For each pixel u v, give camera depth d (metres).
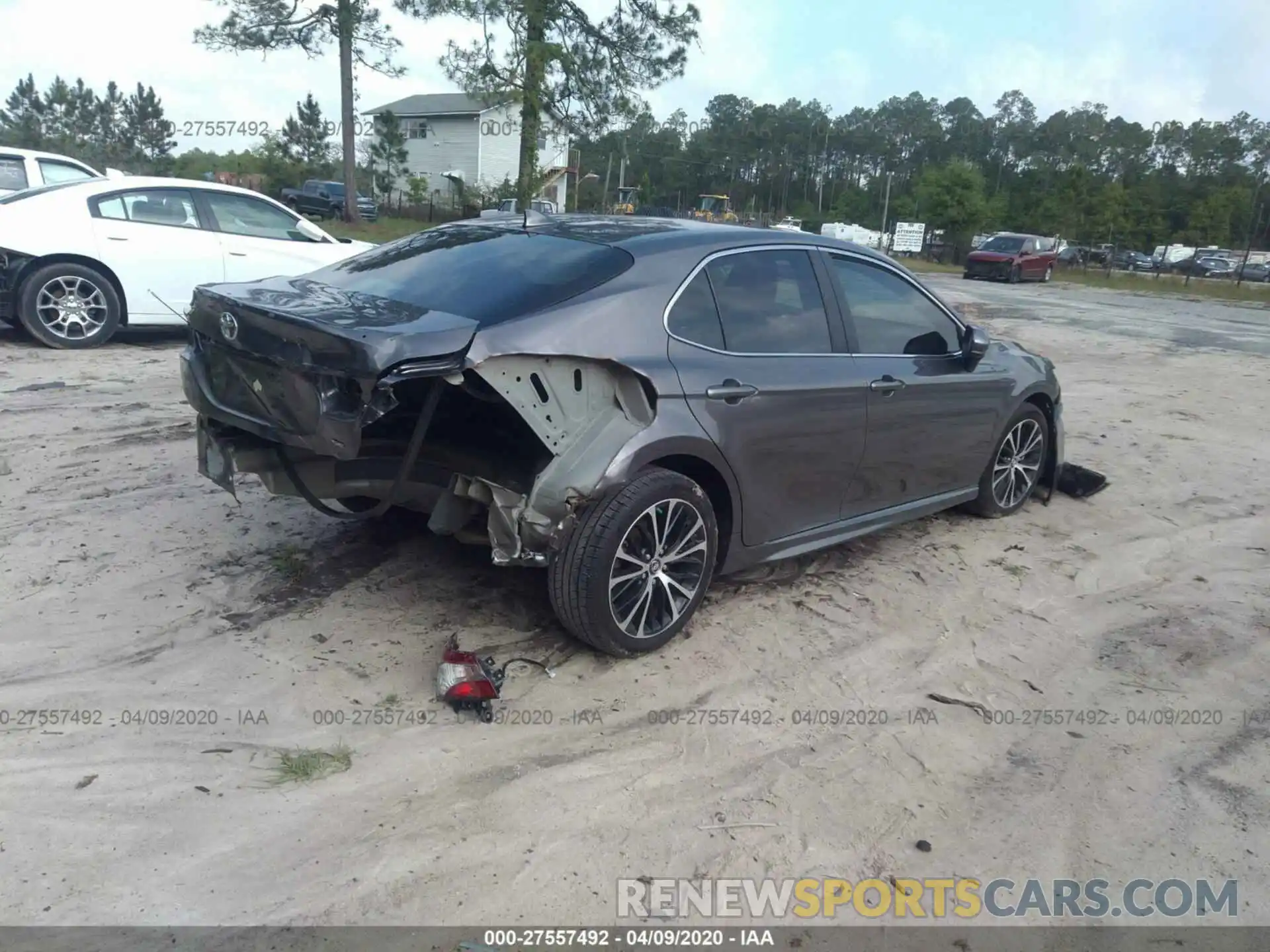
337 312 3.62
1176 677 4.22
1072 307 23.95
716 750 3.48
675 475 3.91
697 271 4.18
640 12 27.06
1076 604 4.92
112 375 8.65
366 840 2.92
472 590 4.55
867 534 5.16
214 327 3.89
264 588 4.46
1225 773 3.53
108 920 2.56
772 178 91.31
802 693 3.91
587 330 3.72
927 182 51.94
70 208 9.49
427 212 41.69
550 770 3.29
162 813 2.98
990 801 3.30
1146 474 7.25
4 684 3.60
